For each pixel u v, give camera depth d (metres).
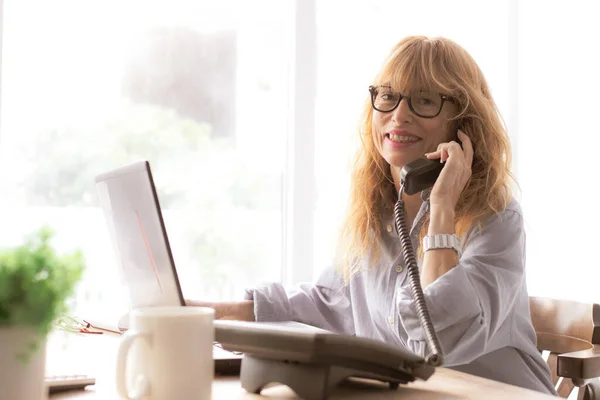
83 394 1.05
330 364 0.96
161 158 2.57
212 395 0.97
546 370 1.63
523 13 3.12
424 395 1.01
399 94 1.66
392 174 1.75
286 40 2.75
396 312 1.50
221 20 2.66
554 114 3.05
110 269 2.43
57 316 0.82
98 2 2.45
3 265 0.78
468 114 1.66
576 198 2.98
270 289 1.75
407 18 2.91
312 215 2.74
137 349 0.88
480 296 1.35
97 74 2.45
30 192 2.35
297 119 2.71
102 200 1.36
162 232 1.17
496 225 1.53
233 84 2.69
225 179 2.67
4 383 0.79
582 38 2.98
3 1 2.28
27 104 2.34
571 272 2.97
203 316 0.89
